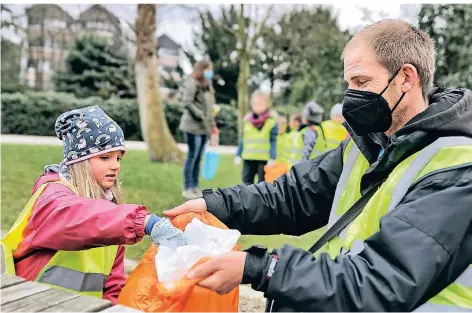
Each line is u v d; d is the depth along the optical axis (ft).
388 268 4.60
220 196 6.95
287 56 73.20
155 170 32.40
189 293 5.55
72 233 6.04
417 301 4.67
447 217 4.69
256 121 22.61
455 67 29.58
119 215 5.93
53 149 41.55
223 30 80.12
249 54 62.39
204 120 23.15
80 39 75.61
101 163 7.22
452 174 4.99
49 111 58.95
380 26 5.88
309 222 7.14
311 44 64.08
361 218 5.67
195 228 5.72
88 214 6.03
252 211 6.95
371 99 5.77
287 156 22.54
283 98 79.92
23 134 58.29
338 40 59.41
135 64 39.09
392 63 5.69
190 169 23.70
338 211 6.40
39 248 6.40
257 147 22.74
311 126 21.93
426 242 4.61
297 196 7.04
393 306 4.50
